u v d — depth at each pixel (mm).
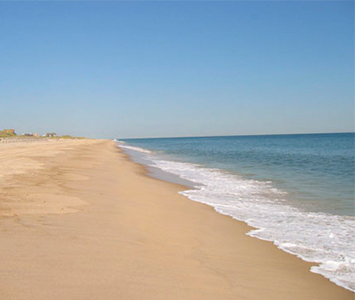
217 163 31438
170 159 37875
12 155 29594
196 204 11859
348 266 6320
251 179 19312
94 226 7895
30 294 4250
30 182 13898
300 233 8438
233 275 5637
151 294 4605
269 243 7590
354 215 10461
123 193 13125
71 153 38562
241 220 9719
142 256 6125
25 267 5109
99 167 23531
